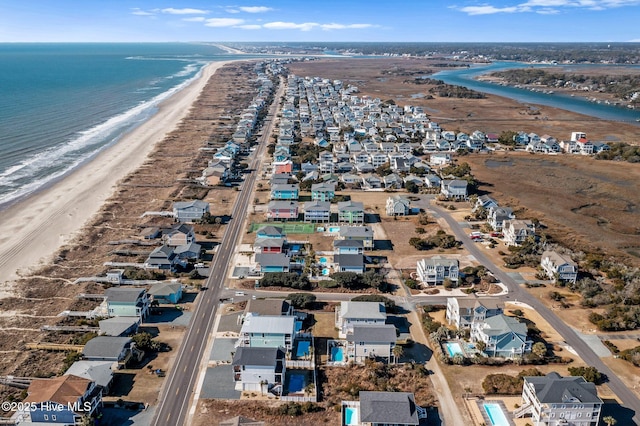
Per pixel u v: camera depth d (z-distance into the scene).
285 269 106.56
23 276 103.50
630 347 83.75
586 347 84.12
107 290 91.19
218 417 67.00
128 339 80.12
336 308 93.31
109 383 71.50
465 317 86.62
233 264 111.62
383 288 102.19
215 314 92.06
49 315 90.44
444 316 92.75
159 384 73.19
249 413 67.81
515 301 98.69
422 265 105.75
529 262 113.44
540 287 104.12
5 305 92.69
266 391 71.88
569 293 101.88
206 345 82.81
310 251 118.19
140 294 89.69
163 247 111.81
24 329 85.88
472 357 80.44
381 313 87.00
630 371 77.88
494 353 81.31
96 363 74.25
